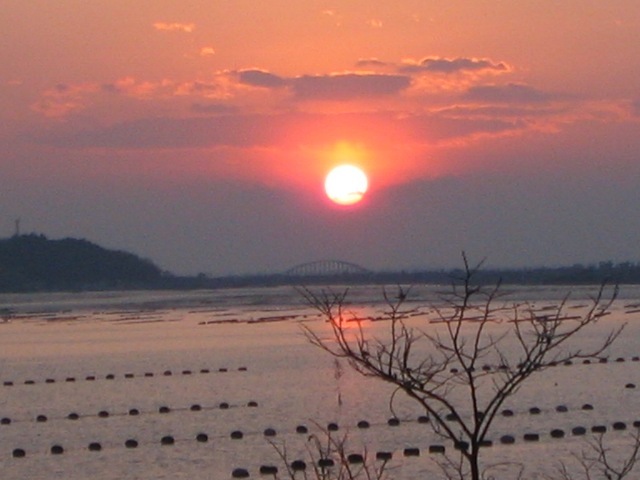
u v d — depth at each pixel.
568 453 66.44
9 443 78.25
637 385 102.50
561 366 120.69
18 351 176.38
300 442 73.31
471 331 164.25
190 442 75.50
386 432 75.69
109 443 76.62
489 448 68.69
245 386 111.50
